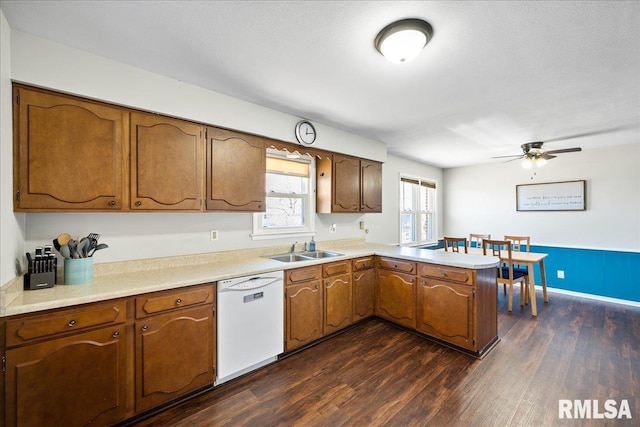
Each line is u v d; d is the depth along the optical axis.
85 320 1.57
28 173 1.61
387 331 3.09
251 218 2.95
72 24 1.53
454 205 5.98
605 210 4.24
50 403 1.48
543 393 2.02
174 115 2.14
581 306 3.95
